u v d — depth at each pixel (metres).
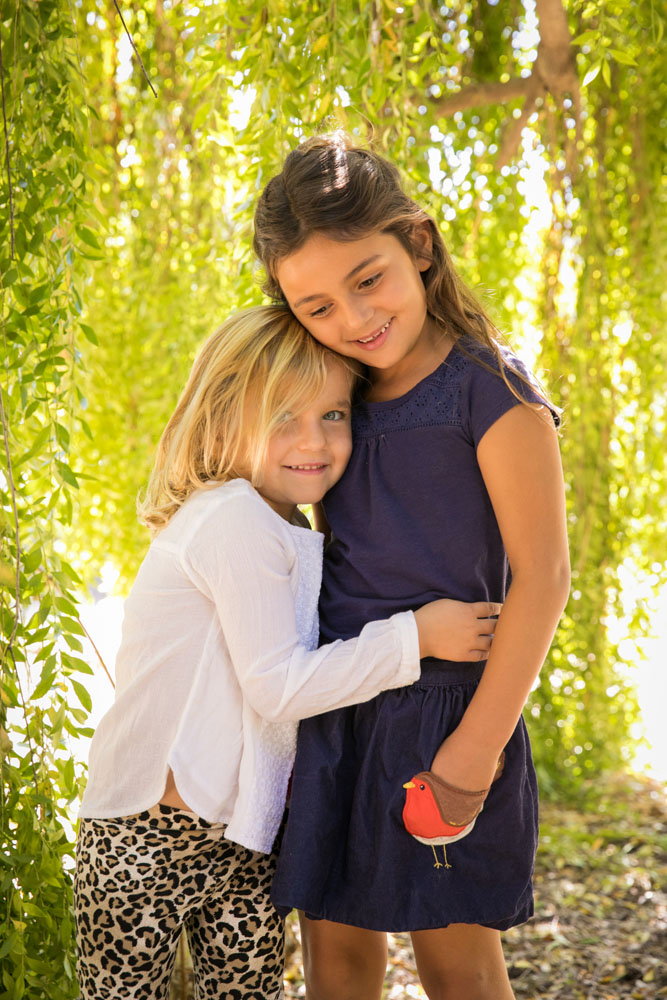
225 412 1.33
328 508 1.40
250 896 1.36
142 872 1.29
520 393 1.21
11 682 1.57
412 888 1.27
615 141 3.19
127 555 3.24
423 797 1.21
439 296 1.31
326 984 1.44
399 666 1.20
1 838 1.56
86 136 1.74
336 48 1.83
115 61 2.86
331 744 1.31
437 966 1.36
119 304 3.19
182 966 1.83
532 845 1.33
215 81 2.09
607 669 3.38
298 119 1.88
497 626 1.21
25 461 1.60
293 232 1.19
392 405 1.31
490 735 1.19
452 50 2.04
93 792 1.33
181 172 2.96
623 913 2.53
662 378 3.18
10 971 1.56
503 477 1.20
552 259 3.22
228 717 1.30
